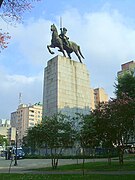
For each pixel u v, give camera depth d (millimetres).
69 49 57906
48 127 26203
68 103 51875
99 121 24625
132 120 26812
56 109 50031
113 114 26031
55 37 56781
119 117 26312
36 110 136500
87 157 43781
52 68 54062
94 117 24375
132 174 18172
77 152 46812
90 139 22344
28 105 142375
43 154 53812
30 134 26625
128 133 30281
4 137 118562
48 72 54875
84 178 16453
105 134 25531
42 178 17156
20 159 52406
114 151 41938
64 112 50438
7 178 17500
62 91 51750
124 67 95375
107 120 25219
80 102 53969
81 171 22469
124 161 32594
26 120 134125
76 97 53625
